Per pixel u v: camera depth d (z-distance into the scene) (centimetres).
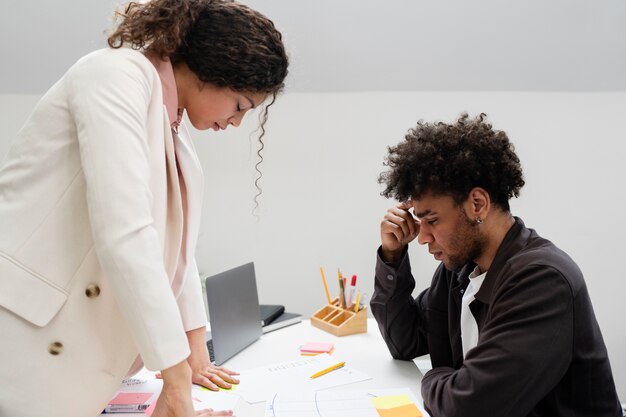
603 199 213
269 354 127
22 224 71
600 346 90
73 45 189
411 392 101
